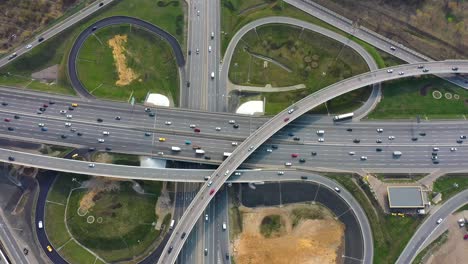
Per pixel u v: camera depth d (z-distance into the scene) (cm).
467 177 16262
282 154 16588
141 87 17775
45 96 17362
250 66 18162
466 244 15475
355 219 15825
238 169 16350
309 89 17700
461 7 18788
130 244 15725
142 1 18988
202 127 16800
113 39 18588
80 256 15538
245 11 18850
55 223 15912
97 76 17925
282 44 18450
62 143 16750
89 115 17088
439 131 16862
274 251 15488
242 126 16800
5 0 18762
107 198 16250
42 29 18650
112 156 16575
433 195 16088
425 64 17488
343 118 17012
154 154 16488
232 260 15475
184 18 18800
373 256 15438
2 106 17175
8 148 16700
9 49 18312
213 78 17862
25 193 16325
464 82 17700
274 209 16038
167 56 18275
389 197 15800
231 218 15988
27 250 15575
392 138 16762
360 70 17912
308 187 16188
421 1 18962
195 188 16488
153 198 16312
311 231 15762
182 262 15450
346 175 16325
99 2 18938
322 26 18575
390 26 18725
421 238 15562
